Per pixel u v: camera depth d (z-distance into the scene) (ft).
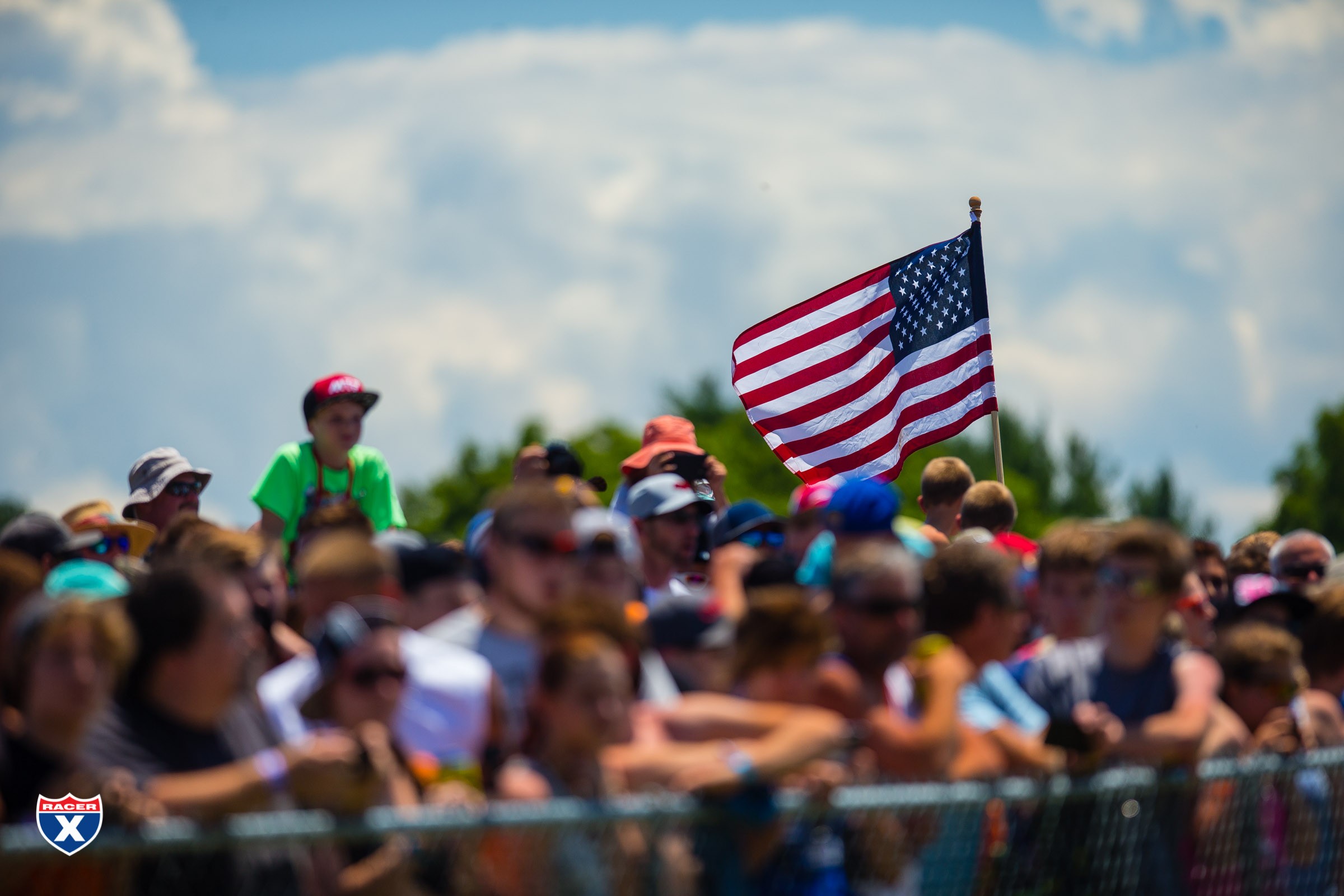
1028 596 70.59
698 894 39.42
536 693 41.68
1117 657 53.78
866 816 42.73
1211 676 53.42
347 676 41.39
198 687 39.81
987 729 49.83
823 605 57.00
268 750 42.32
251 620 54.65
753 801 39.81
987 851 45.75
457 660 47.11
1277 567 87.20
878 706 47.29
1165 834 50.14
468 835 35.37
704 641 51.78
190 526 64.18
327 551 48.06
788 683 45.57
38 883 32.55
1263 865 53.21
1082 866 47.78
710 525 82.99
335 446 87.66
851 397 104.63
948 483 90.74
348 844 36.45
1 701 42.73
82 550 63.00
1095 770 48.06
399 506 91.66
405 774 41.60
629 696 43.91
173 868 34.91
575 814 36.94
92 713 37.22
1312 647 61.46
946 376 104.53
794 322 105.19
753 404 105.19
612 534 54.60
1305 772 55.57
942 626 53.16
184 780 36.78
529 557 49.21
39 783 37.17
